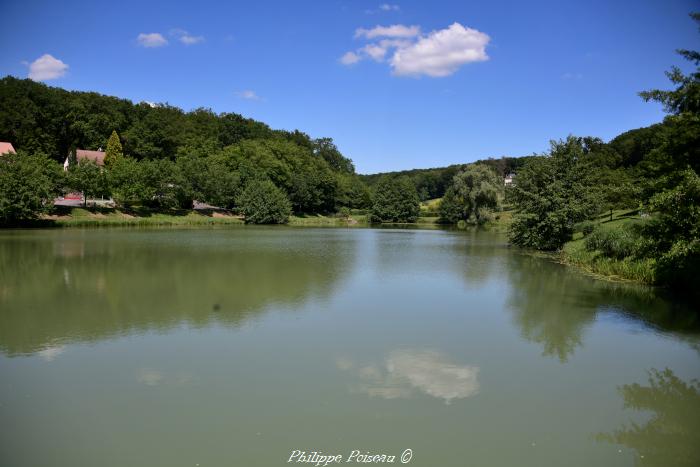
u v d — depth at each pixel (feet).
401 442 25.45
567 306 57.62
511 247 135.64
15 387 32.07
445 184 477.77
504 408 29.68
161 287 65.26
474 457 24.18
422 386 32.86
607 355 40.01
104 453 24.25
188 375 34.22
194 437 25.75
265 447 24.77
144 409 28.89
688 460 24.21
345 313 52.65
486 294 64.49
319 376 34.27
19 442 25.27
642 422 28.19
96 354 38.50
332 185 349.20
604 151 240.53
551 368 36.83
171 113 416.05
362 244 140.15
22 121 291.99
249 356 38.27
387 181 333.62
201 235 160.66
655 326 49.06
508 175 436.76
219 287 65.82
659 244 53.31
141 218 221.25
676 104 53.36
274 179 323.16
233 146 350.23
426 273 82.84
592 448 25.25
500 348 41.47
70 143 330.13
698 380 34.73
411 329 46.78
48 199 183.21
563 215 116.78
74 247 113.70
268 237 160.35
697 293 61.21
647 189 56.13
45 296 59.00
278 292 63.21
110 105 369.30
